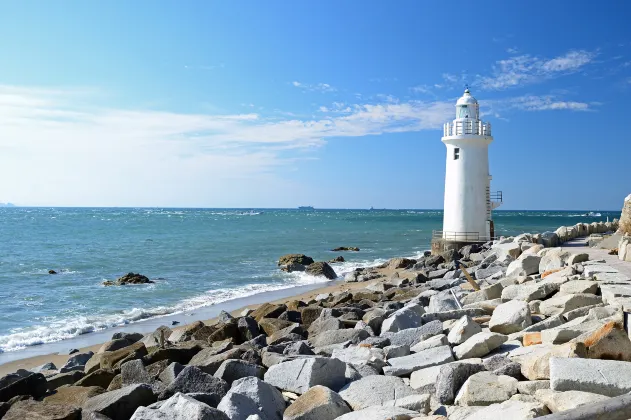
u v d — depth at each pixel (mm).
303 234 67625
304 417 6086
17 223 89438
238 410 6117
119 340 12680
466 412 5680
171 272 31250
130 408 7188
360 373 7492
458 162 28891
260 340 11406
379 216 169125
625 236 16719
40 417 6789
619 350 6156
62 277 29062
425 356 7867
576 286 10805
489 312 11102
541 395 5598
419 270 26391
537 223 103438
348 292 18672
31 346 15438
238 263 35781
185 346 11109
